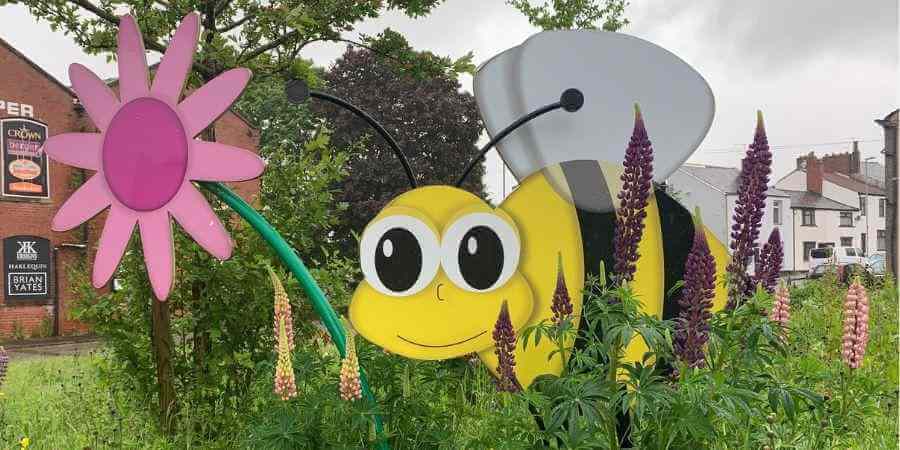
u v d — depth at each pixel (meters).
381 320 4.11
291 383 3.56
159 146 4.16
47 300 20.02
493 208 4.09
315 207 5.86
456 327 4.07
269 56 7.47
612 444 3.25
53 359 11.19
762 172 3.20
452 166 27.81
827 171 32.91
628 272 3.30
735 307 3.23
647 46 4.20
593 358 3.43
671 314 3.94
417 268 4.10
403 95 28.30
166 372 5.35
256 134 23.72
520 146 4.25
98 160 4.33
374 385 4.21
